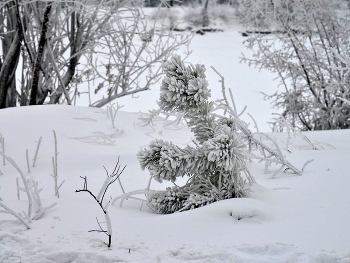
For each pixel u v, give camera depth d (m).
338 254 1.95
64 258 2.06
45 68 7.77
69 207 2.73
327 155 4.06
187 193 2.73
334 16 8.28
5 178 3.62
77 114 5.25
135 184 3.39
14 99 8.13
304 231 2.25
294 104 8.70
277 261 1.96
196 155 2.70
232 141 2.63
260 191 2.85
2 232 2.28
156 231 2.35
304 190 2.93
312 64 8.41
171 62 2.78
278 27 8.16
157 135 5.03
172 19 8.58
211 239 2.23
